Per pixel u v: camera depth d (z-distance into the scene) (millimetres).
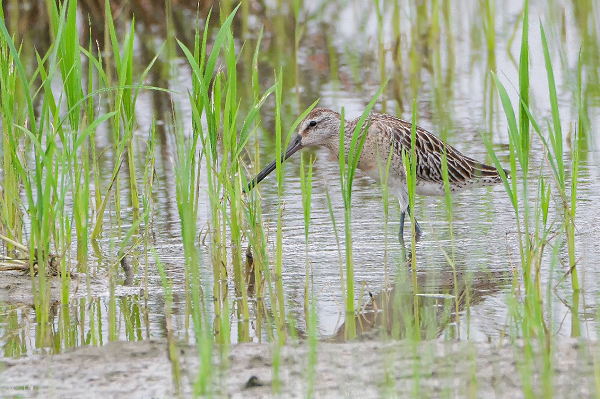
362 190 14797
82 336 9008
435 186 13727
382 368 7723
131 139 12984
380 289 10398
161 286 10617
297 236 12547
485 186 14117
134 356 8164
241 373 7715
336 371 7688
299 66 22031
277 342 8516
